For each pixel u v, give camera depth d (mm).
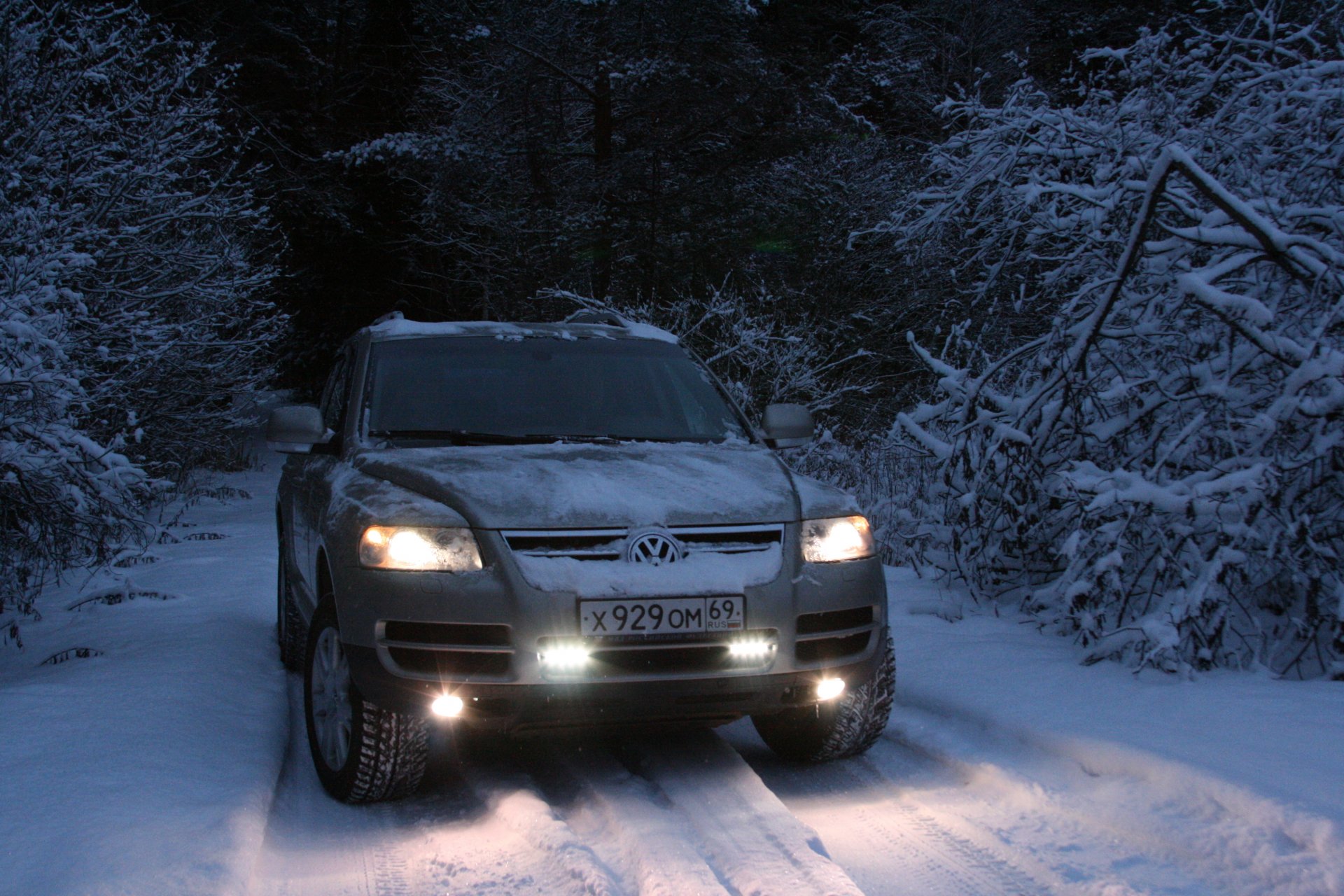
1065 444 6543
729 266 16859
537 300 17859
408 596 3670
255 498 14609
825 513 4082
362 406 4883
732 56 17703
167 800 3508
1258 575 5367
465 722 3678
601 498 3877
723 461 4406
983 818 3736
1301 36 6418
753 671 3736
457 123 18422
